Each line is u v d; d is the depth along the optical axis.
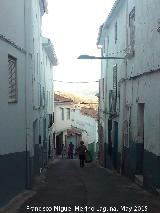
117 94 22.06
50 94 33.66
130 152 17.50
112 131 24.02
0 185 10.94
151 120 13.53
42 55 25.19
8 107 11.95
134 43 16.91
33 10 18.61
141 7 15.33
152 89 13.47
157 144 12.64
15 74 12.93
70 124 48.84
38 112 21.30
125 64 18.81
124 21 19.48
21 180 13.53
